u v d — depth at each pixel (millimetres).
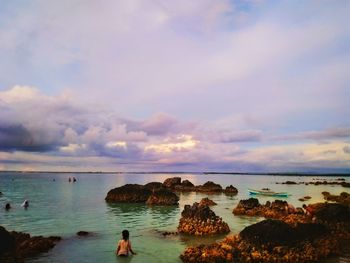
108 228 33312
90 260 22125
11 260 20641
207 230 29859
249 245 22812
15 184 127625
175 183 99562
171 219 39469
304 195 77438
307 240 23938
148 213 45094
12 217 40469
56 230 32156
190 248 23172
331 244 24359
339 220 30781
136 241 27391
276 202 45469
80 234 29906
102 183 140000
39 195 73938
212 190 89188
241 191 92938
